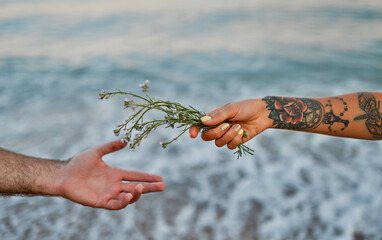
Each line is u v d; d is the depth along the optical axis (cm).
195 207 127
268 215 123
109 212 125
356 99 79
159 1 649
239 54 331
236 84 256
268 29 428
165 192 135
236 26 445
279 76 273
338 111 77
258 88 249
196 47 354
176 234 116
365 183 137
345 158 156
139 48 351
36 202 130
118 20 479
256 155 160
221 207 127
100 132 182
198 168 150
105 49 347
